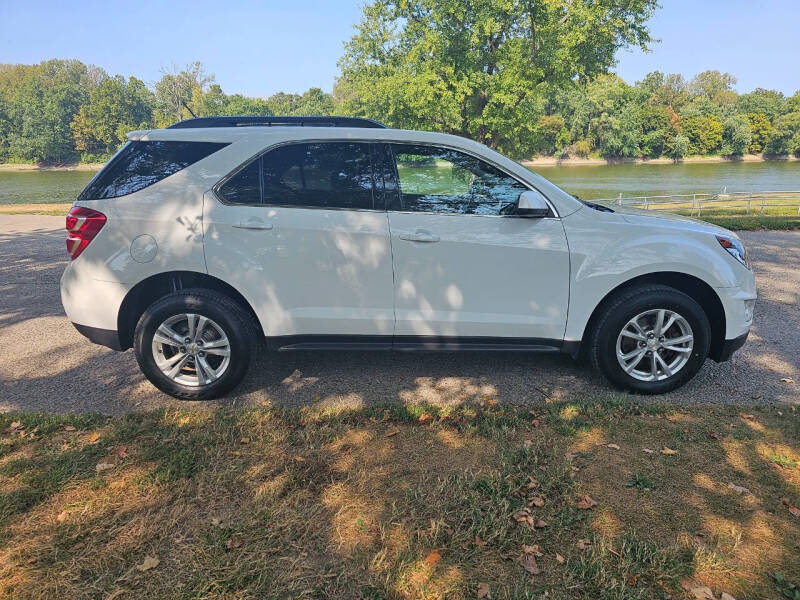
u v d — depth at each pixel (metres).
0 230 14.19
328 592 2.02
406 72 25.50
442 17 24.62
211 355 3.83
